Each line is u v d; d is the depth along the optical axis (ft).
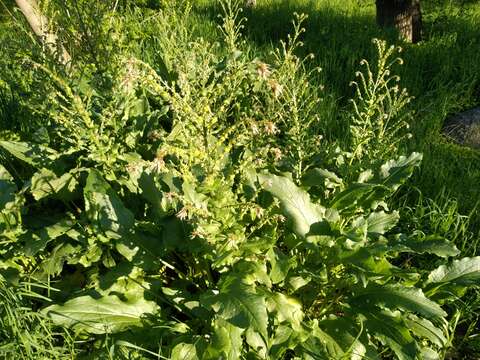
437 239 9.52
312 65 20.24
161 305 9.33
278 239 10.05
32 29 14.06
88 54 14.17
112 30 14.84
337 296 9.37
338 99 17.49
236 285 7.93
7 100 14.65
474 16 30.12
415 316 8.75
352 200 9.77
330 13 30.60
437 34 27.66
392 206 12.58
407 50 23.17
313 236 9.05
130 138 11.11
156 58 16.72
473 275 9.09
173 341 8.23
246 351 8.36
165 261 10.02
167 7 17.15
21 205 9.98
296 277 9.01
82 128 10.03
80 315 8.28
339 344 8.25
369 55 21.90
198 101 8.18
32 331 8.14
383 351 8.70
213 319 8.32
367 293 8.69
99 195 9.20
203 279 9.76
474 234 12.00
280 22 27.78
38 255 9.96
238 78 9.39
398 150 14.23
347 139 14.79
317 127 15.15
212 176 8.28
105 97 11.86
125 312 8.61
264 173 9.43
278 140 12.45
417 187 13.32
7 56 14.76
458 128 17.03
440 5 32.24
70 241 9.56
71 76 12.39
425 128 16.51
